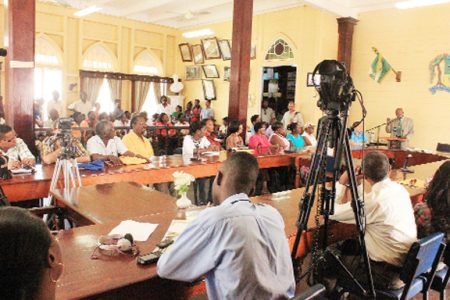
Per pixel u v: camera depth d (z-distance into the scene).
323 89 2.19
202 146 6.11
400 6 7.61
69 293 1.59
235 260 1.44
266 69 10.91
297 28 9.98
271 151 6.56
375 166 2.48
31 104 5.15
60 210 3.10
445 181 2.64
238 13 7.12
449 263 2.57
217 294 1.50
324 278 2.52
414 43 8.59
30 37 5.05
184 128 10.29
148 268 1.84
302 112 9.98
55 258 0.79
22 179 3.74
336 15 9.26
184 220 2.51
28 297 0.73
